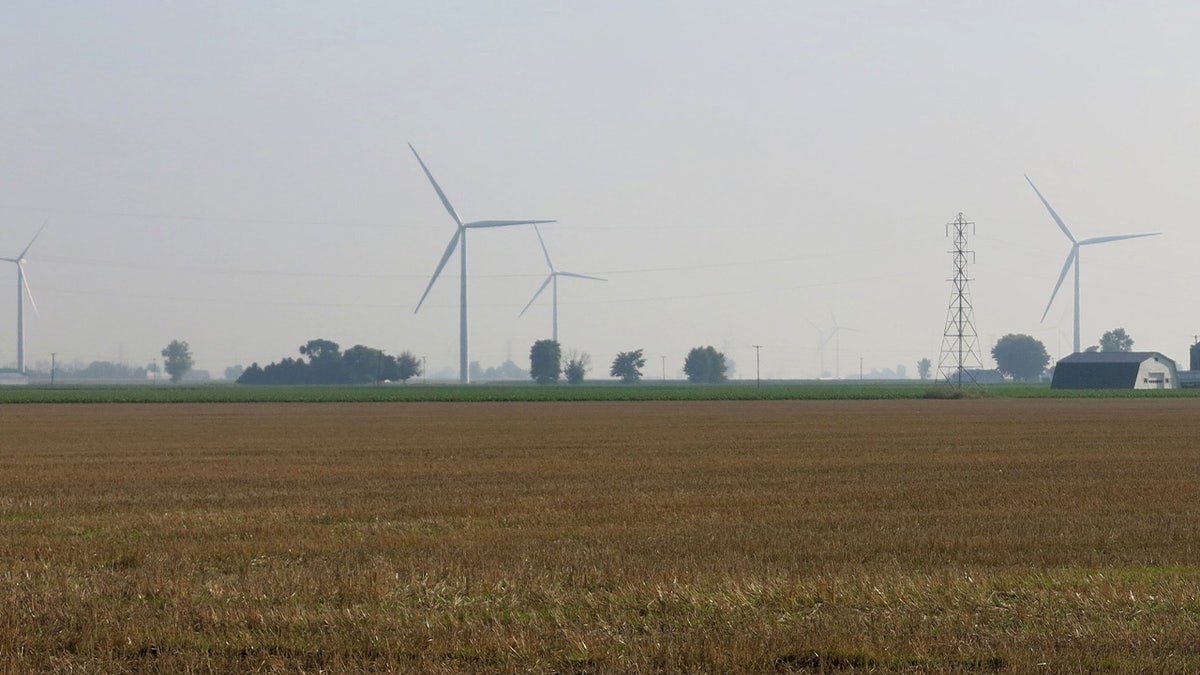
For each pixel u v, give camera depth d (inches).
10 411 5821.9
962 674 713.6
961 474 2068.2
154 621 839.1
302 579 985.5
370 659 752.3
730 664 732.0
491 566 1069.1
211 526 1413.6
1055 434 3326.8
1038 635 799.7
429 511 1551.4
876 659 740.0
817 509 1557.6
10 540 1284.4
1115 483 1888.5
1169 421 4119.1
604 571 1034.1
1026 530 1320.1
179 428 4047.7
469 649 764.0
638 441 3110.2
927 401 6845.5
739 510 1546.5
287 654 765.9
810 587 937.5
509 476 2076.8
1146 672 714.8
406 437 3388.3
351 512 1549.0
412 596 939.3
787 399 7288.4
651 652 753.0
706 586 952.9
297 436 3494.1
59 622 839.7
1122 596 907.4
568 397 7450.8
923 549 1184.8
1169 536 1267.2
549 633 799.7
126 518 1505.9
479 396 7583.7
